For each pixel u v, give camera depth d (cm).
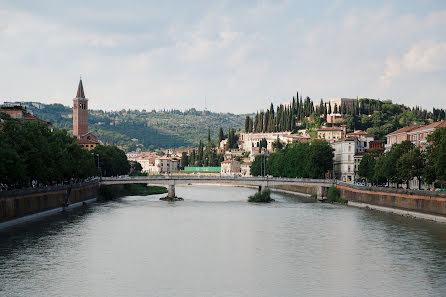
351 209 15862
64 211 14838
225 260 8500
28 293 6594
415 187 17462
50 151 13312
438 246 9362
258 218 13625
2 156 10600
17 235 10331
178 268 7962
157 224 12400
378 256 8644
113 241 10012
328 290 6831
